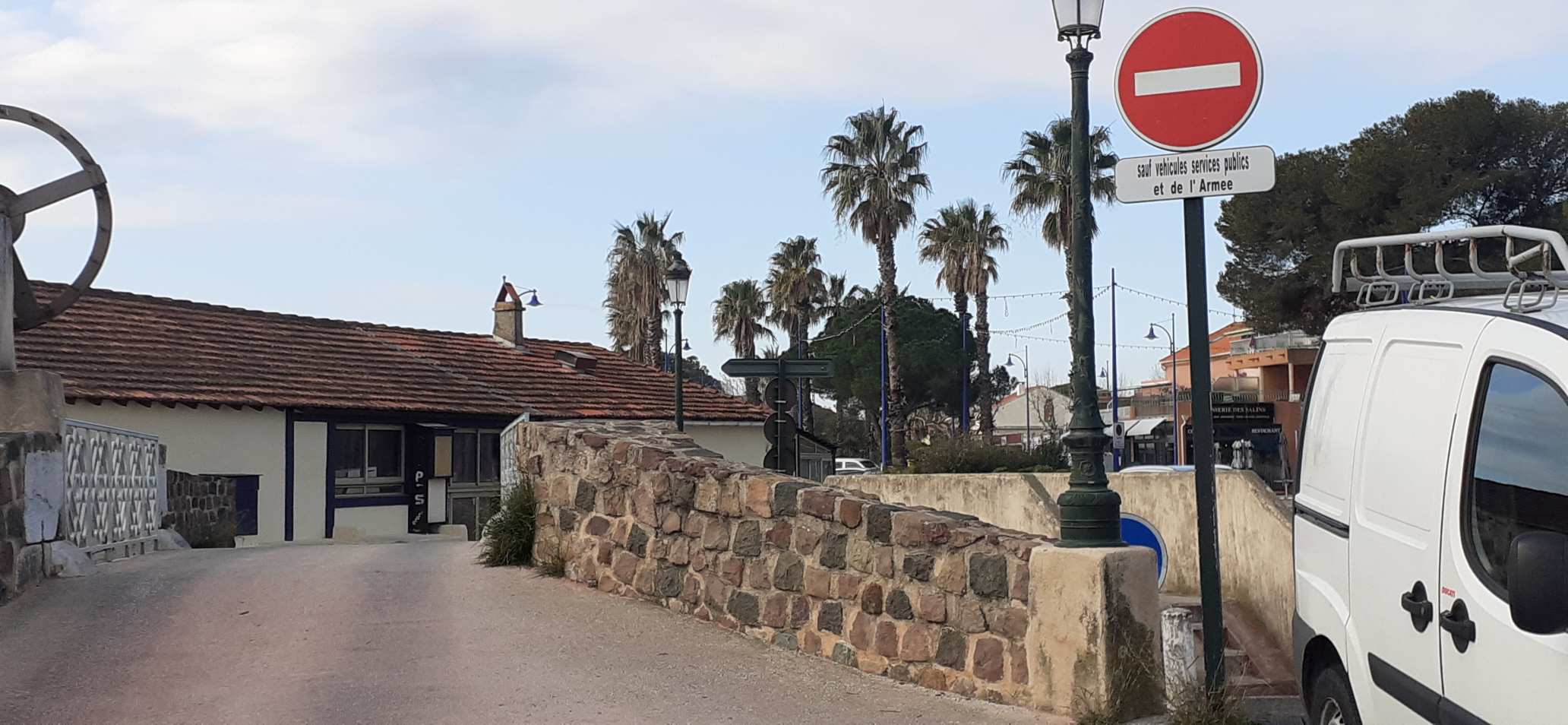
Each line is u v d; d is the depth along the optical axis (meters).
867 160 44.72
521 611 8.78
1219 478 11.23
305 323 28.09
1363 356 5.54
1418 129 33.75
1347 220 34.19
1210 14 6.71
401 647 7.70
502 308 34.25
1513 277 4.79
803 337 57.19
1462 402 4.44
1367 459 5.17
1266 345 52.91
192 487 17.97
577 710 6.51
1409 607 4.52
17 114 10.42
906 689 7.14
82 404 20.08
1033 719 6.50
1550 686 3.64
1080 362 6.84
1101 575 6.38
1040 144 43.94
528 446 10.63
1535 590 3.43
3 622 8.16
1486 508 4.18
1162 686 6.48
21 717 6.14
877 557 7.60
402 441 25.77
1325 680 5.52
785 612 8.11
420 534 25.25
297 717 6.24
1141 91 6.78
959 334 67.25
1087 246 6.91
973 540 7.13
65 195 10.56
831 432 73.44
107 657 7.32
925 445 31.25
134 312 24.23
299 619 8.42
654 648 7.89
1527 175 32.38
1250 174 6.58
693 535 8.84
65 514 10.48
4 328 10.09
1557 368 3.92
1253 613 10.50
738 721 6.42
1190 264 6.67
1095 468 6.74
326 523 23.75
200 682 6.84
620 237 53.59
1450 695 4.24
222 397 22.11
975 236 51.19
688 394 36.00
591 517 9.77
